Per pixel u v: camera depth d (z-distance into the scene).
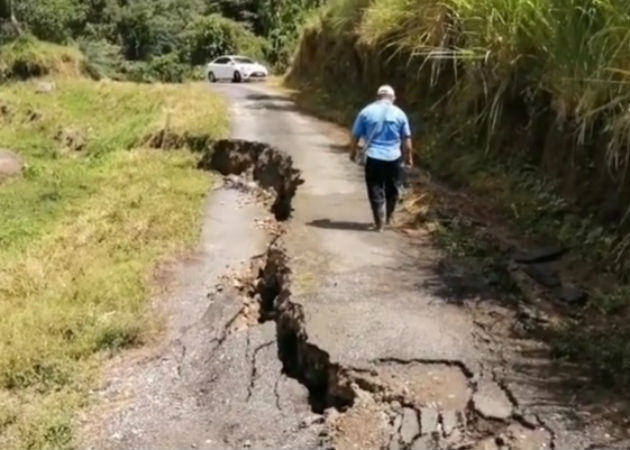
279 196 11.90
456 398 4.88
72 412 5.56
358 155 8.47
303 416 5.22
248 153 14.29
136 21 37.84
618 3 6.27
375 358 5.42
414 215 8.85
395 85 14.08
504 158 9.34
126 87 23.12
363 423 4.75
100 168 14.79
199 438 5.06
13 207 11.80
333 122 17.05
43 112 20.39
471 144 10.28
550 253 7.04
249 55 39.34
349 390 5.16
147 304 7.59
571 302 6.12
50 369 6.18
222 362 6.23
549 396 4.77
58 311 7.16
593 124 7.23
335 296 6.51
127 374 6.20
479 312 6.12
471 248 7.54
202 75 36.06
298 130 15.86
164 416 5.43
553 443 4.27
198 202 11.81
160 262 8.84
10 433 5.27
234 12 44.06
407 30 12.89
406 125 8.40
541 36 7.90
